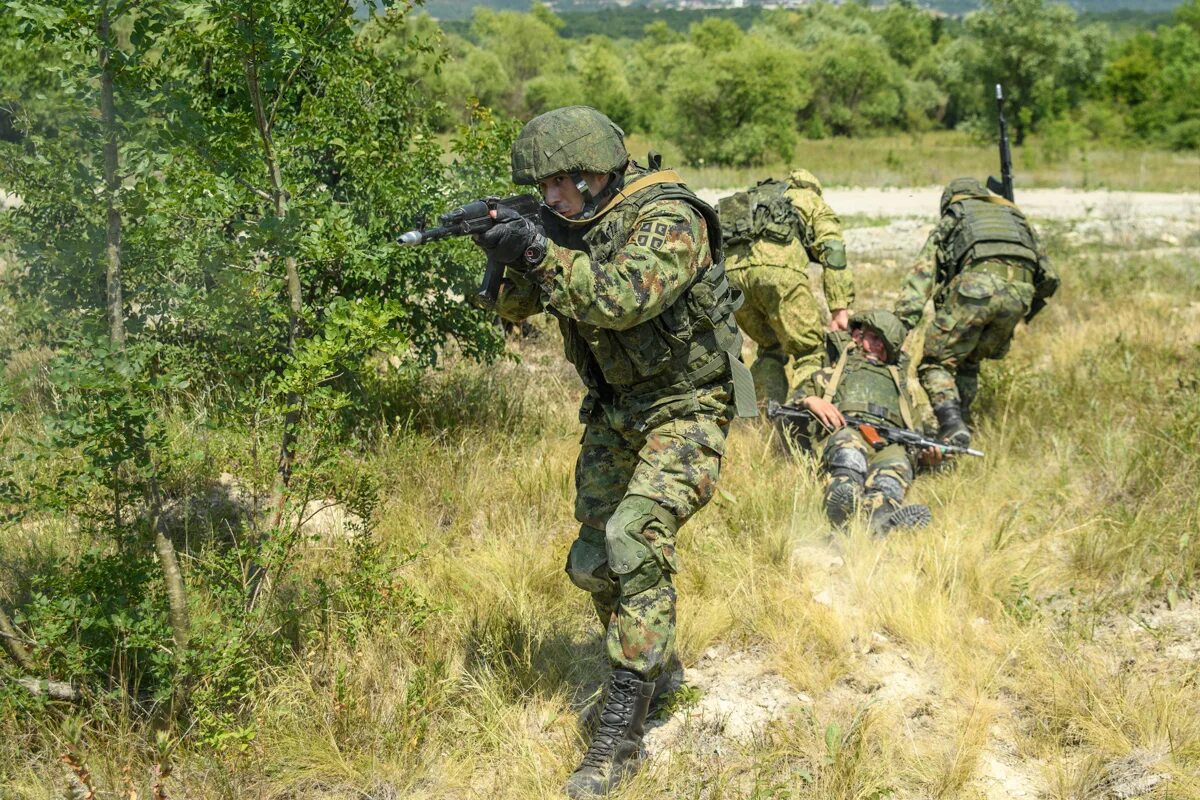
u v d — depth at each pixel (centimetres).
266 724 311
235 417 351
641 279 275
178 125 304
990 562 426
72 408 294
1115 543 440
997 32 4834
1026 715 347
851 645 385
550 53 5984
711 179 2255
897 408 529
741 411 314
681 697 343
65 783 281
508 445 523
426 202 512
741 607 395
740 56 2920
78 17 277
